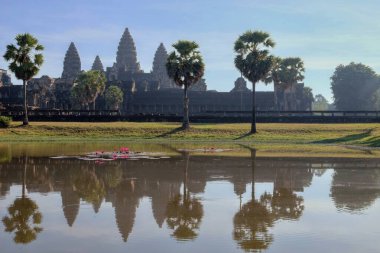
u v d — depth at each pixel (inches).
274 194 733.3
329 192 751.7
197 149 1674.5
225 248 440.1
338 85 5999.0
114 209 610.2
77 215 573.3
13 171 989.8
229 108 5054.1
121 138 2390.5
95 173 964.0
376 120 3014.3
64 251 427.8
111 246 443.8
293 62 4092.0
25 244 448.1
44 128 2581.2
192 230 506.0
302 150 1642.5
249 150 1631.4
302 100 5403.5
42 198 682.2
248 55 2559.1
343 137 2283.5
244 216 575.5
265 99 5022.1
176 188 781.9
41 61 2679.6
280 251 431.8
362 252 429.4
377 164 1168.8
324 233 494.6
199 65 2620.6
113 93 4931.1
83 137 2420.0
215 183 840.3
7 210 598.5
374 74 5949.8
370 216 577.9
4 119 2573.8
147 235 484.4
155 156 1364.4
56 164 1126.4
